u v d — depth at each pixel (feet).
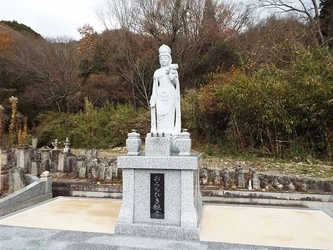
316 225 16.19
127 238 14.05
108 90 71.46
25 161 30.91
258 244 13.17
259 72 39.29
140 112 55.98
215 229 15.46
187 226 14.21
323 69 33.83
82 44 81.00
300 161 33.37
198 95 46.88
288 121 34.24
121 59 69.15
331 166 30.60
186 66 62.39
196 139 44.98
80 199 23.13
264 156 36.52
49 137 57.88
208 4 69.05
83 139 54.49
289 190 23.50
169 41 65.31
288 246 12.90
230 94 38.34
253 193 23.22
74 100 73.26
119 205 20.95
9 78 80.02
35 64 79.56
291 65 39.14
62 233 14.64
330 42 52.95
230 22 71.20
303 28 59.11
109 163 29.63
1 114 47.34
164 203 14.94
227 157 36.86
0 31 90.58
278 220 17.20
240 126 39.22
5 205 20.34
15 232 14.75
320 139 33.94
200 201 18.26
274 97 34.91
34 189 23.41
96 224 16.28
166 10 66.03
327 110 31.83
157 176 15.10
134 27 70.03
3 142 47.80
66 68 78.02
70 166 30.63
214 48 62.13
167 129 16.93
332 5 57.21
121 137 52.39
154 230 14.42
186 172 14.65
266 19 71.72
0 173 24.84
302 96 33.32
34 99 75.20
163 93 17.13
